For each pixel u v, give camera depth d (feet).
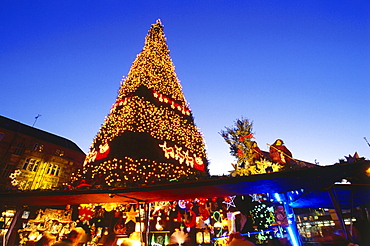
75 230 17.26
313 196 29.25
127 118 80.84
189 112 109.19
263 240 37.76
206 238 51.01
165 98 97.91
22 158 101.96
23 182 98.58
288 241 30.63
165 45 132.16
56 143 125.18
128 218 45.62
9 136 101.86
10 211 42.73
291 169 21.44
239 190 23.82
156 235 52.54
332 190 24.07
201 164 91.45
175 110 98.84
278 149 31.12
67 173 116.57
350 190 24.08
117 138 74.95
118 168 65.72
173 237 46.78
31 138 109.09
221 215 50.19
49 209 51.44
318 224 58.75
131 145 71.87
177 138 86.79
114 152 70.90
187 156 84.94
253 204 40.34
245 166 38.40
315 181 22.22
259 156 38.17
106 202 30.04
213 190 23.61
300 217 65.26
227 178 21.40
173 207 54.65
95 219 56.75
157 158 72.08
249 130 42.60
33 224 46.60
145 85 95.91
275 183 21.94
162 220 54.60
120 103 91.66
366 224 37.35
